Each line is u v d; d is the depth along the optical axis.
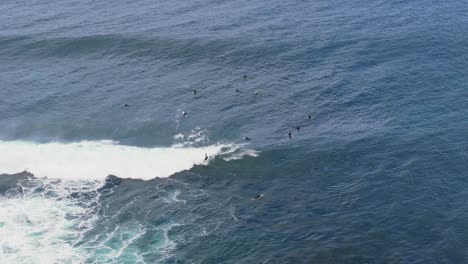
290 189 70.31
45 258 60.97
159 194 71.06
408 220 63.31
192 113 88.06
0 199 70.75
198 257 60.78
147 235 64.12
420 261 58.00
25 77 101.12
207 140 81.50
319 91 91.38
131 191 71.81
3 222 66.56
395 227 62.50
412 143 76.12
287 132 81.75
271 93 92.25
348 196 67.94
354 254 59.41
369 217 64.25
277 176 72.94
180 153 78.81
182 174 74.69
